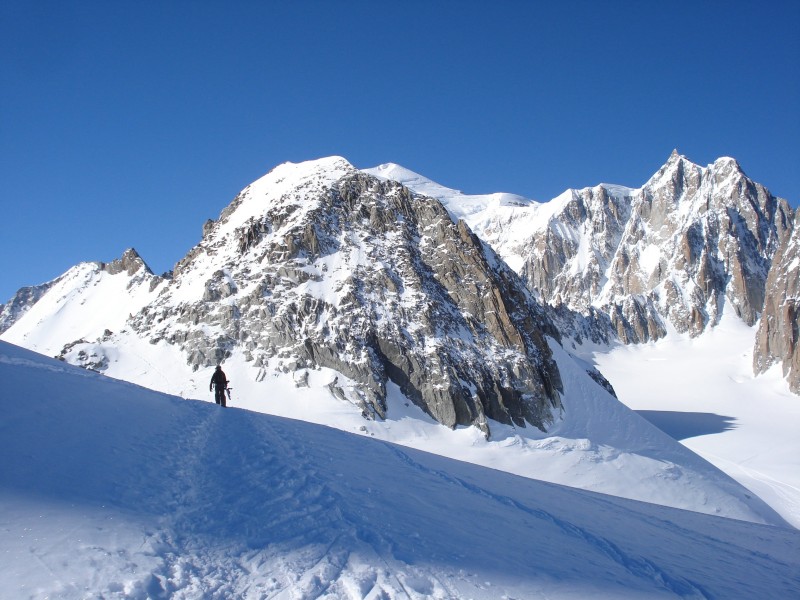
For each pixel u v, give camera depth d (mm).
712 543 21859
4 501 11875
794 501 75812
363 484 17641
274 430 23703
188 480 15266
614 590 13281
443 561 12680
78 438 16703
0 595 8789
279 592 10234
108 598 9141
